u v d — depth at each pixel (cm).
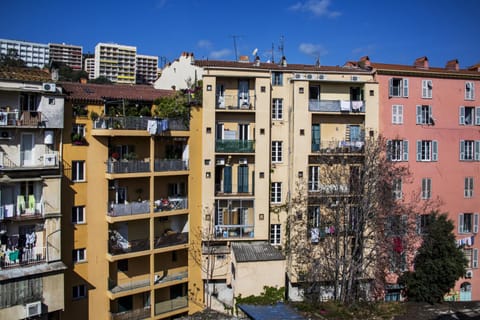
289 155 3750
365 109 3797
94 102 3209
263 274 3209
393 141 3888
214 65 3825
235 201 3656
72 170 3133
